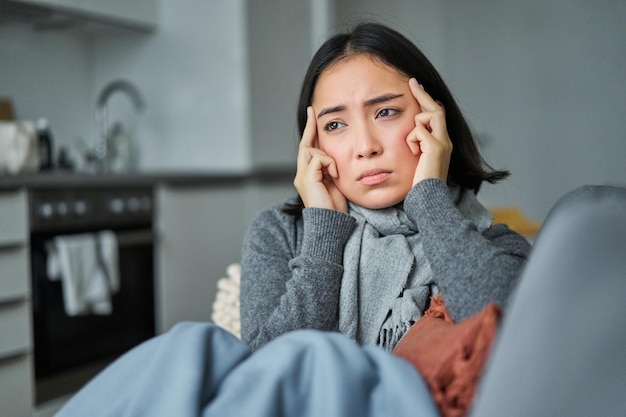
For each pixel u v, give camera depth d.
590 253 0.44
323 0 4.10
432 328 0.68
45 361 2.32
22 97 3.12
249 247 0.97
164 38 3.55
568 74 4.18
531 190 4.30
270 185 3.57
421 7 4.50
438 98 0.94
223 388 0.51
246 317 0.91
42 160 2.83
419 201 0.83
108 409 0.53
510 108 4.33
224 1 3.44
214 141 3.50
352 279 0.86
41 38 3.22
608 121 4.11
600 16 4.09
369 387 0.50
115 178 2.60
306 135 0.92
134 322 2.72
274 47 3.69
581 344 0.44
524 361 0.44
